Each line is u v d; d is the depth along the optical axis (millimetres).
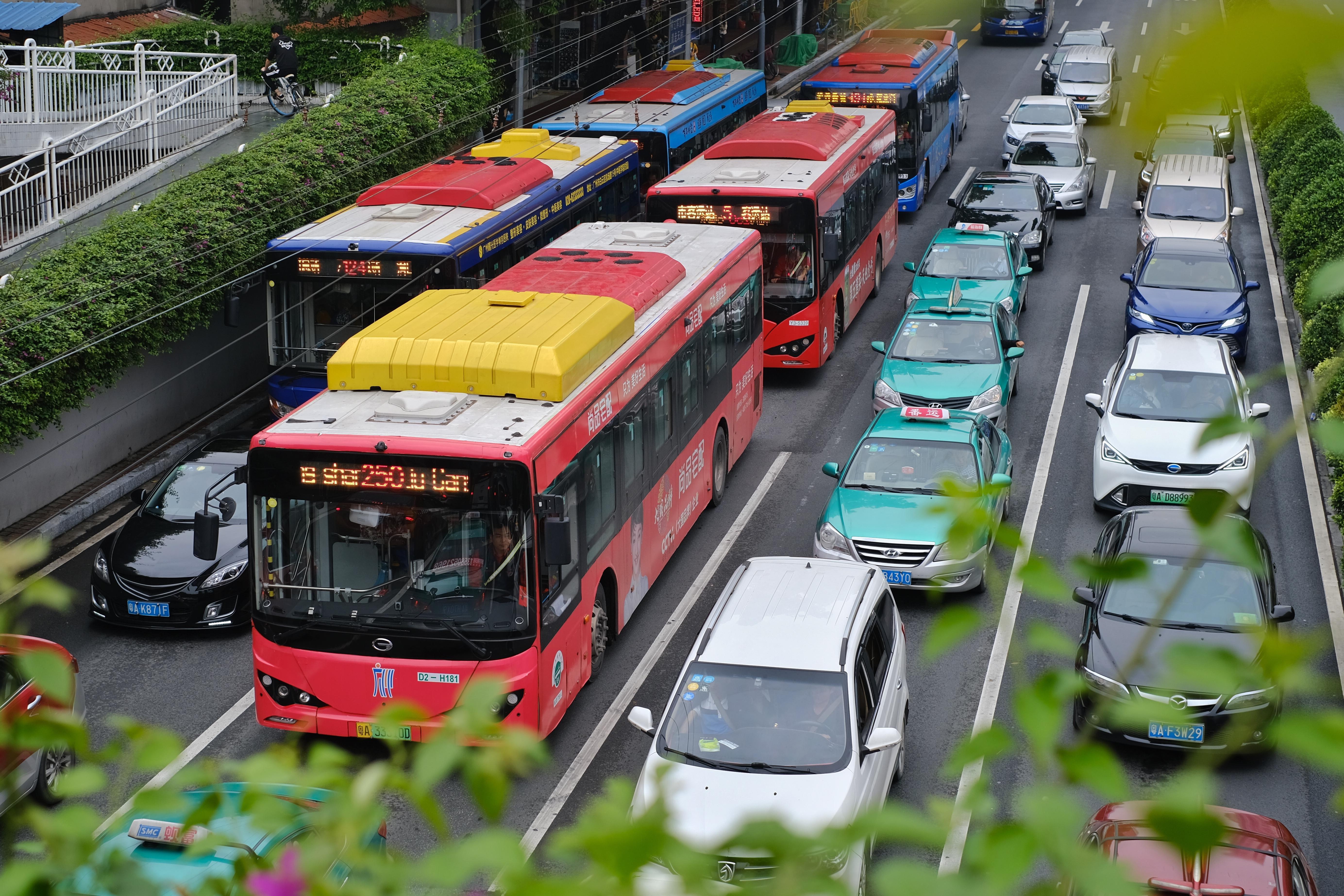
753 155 31828
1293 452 26672
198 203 27672
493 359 16797
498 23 47812
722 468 24938
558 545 15227
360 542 15602
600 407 17875
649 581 20406
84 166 31531
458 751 1946
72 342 22891
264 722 16141
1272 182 44188
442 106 38906
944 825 1643
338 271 23266
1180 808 1472
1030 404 29797
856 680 14617
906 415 23438
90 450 25547
